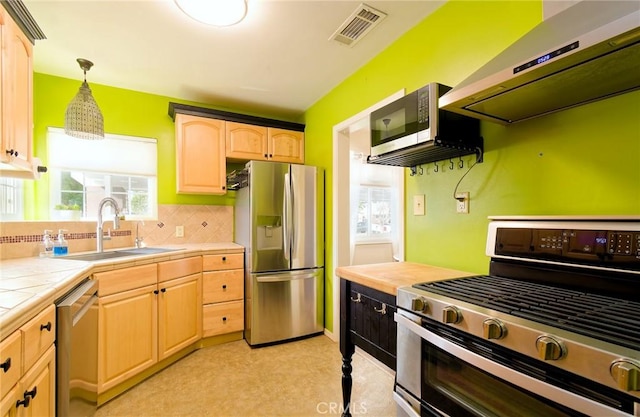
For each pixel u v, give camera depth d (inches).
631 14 28.1
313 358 94.8
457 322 35.3
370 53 88.2
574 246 42.0
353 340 60.4
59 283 49.1
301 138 134.3
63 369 48.4
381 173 193.9
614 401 23.8
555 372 27.6
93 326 63.4
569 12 40.9
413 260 73.9
